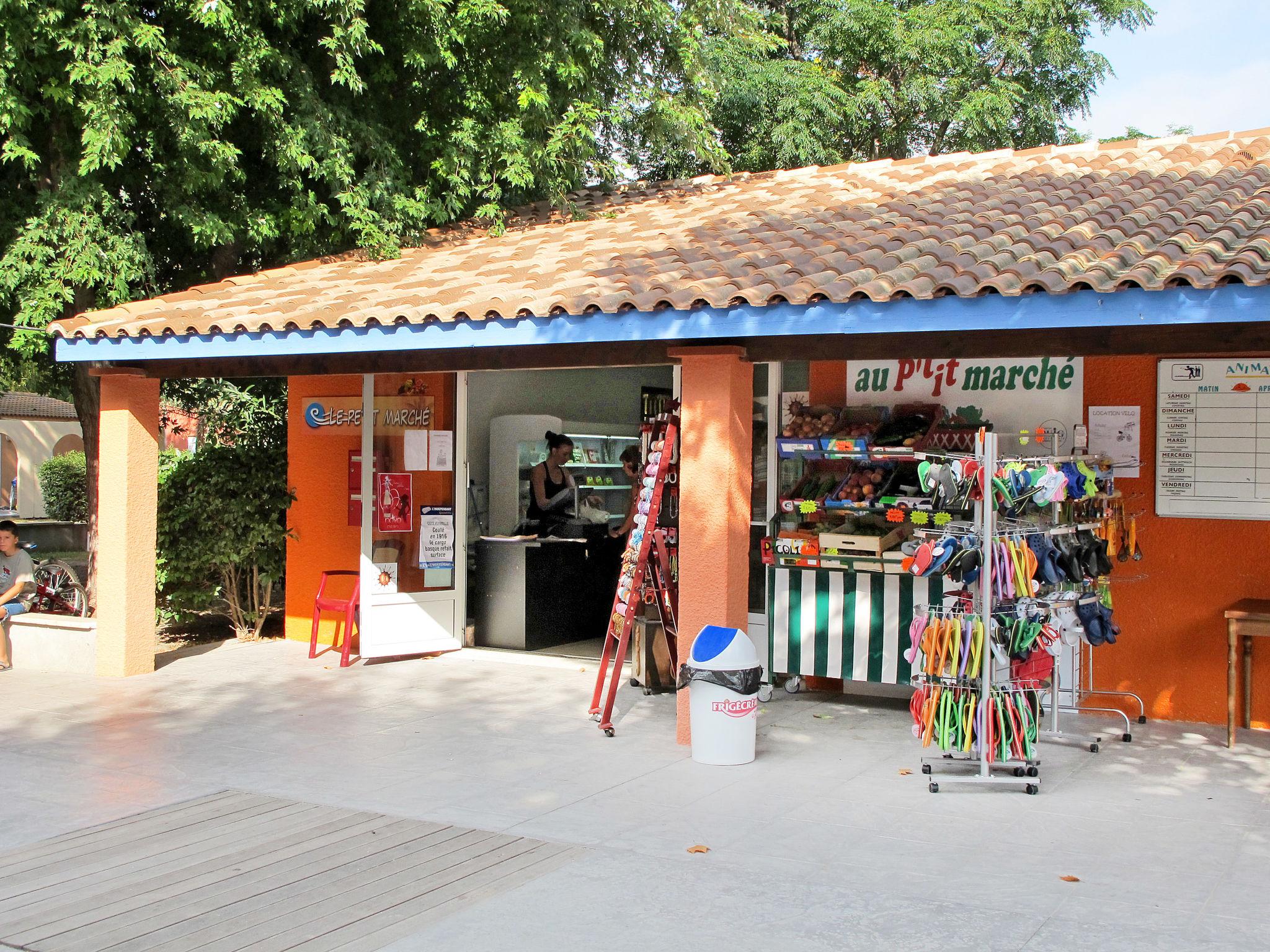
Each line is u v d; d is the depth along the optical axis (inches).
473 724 313.9
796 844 215.3
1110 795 248.4
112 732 303.4
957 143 823.7
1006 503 249.0
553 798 244.4
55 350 400.2
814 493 337.4
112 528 378.3
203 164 408.2
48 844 215.0
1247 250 226.4
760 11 858.1
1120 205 316.2
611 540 468.8
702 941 170.4
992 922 177.6
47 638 393.7
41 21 363.3
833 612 332.8
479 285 329.4
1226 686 313.4
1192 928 175.2
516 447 474.6
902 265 258.7
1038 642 256.2
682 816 232.1
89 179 394.3
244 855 208.7
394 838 218.2
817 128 762.2
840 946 168.6
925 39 792.3
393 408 405.4
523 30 456.8
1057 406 328.8
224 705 336.5
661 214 426.6
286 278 406.0
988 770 252.7
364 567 399.2
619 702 342.3
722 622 281.3
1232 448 312.7
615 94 505.7
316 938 171.9
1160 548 321.1
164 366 379.6
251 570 460.4
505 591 431.2
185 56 406.9
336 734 301.3
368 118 462.0
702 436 283.0
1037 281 227.0
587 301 274.8
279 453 457.1
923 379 344.5
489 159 460.4
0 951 168.7
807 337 275.7
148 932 174.2
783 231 333.4
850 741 297.3
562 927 175.8
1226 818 232.5
